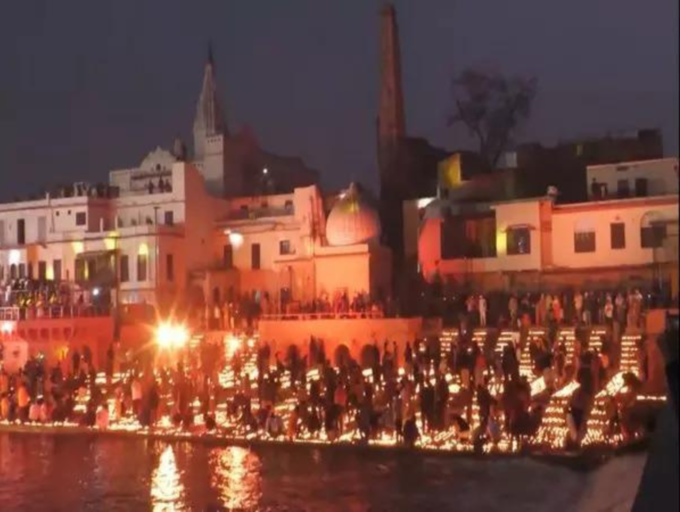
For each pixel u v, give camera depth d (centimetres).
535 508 2203
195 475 3039
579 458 2700
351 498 2589
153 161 7675
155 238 6481
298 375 4275
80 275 6719
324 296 5722
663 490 698
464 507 2364
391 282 5859
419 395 3616
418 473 2872
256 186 7581
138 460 3378
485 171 6319
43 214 7131
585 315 4397
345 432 3584
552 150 6247
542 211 5353
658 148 6069
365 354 4884
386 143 6969
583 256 5228
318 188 6631
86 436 3962
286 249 6569
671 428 707
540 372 3769
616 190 5419
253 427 3709
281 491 2728
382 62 7044
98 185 7412
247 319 5650
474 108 6875
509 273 5406
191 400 4072
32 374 4747
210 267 6775
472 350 3975
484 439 3134
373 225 5825
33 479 3062
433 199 6319
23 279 6456
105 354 5731
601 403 3338
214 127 8100
